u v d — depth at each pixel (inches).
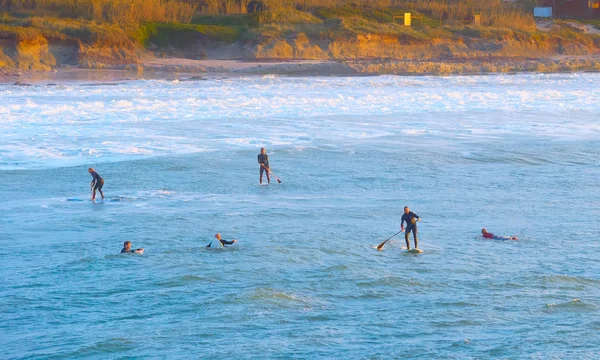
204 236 3164.4
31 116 6205.7
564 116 6875.0
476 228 3366.1
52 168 4495.6
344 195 4040.4
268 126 6053.2
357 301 2354.8
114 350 1951.3
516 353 1915.6
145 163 4665.4
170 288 2474.2
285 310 2260.1
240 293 2401.6
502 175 4581.7
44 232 3228.3
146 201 3841.0
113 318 2201.0
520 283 2541.8
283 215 3555.6
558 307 2293.3
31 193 3961.6
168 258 2819.9
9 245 3014.3
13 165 4542.3
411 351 1931.6
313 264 2760.8
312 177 4443.9
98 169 4488.2
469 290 2468.0
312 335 2049.7
